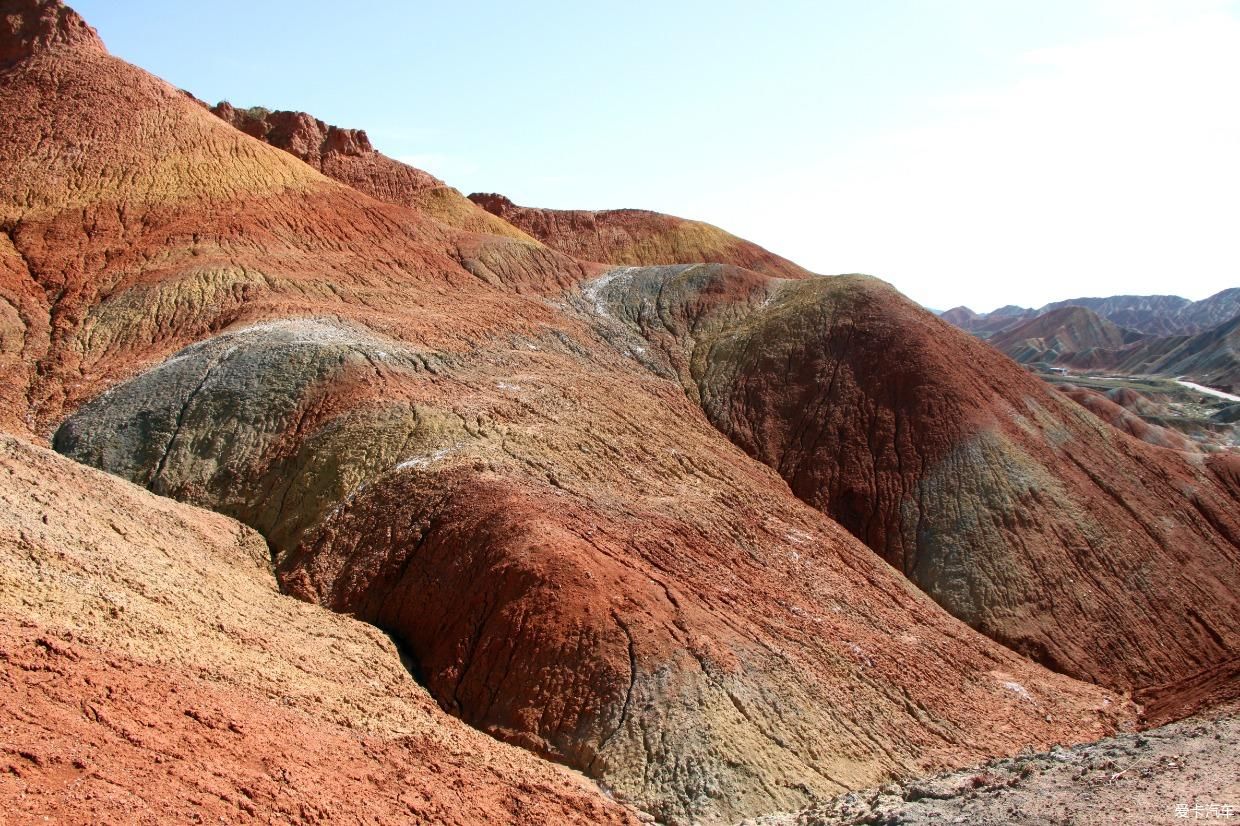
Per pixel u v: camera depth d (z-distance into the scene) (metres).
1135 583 40.88
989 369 51.31
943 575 39.53
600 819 19.30
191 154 56.00
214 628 21.09
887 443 45.72
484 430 33.78
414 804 15.84
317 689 20.59
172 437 34.72
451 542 28.11
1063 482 44.53
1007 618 37.94
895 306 53.41
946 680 30.62
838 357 51.09
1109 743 21.61
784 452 46.78
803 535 36.09
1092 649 37.59
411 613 27.17
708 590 28.88
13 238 47.44
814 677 26.81
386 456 32.19
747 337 54.84
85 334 42.47
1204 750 17.11
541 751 23.09
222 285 45.75
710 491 36.47
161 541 25.50
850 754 24.75
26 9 60.94
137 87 59.19
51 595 17.56
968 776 21.09
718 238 97.12
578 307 58.19
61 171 51.88
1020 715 30.25
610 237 94.25
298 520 30.91
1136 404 110.38
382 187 79.94
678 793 22.00
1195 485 49.75
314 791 14.52
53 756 12.05
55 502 23.16
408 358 39.12
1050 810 15.18
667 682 24.16
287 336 39.00
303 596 27.78
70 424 36.19
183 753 13.73
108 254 47.66
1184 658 38.50
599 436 37.22
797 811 22.19
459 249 60.09
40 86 56.66
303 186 58.00
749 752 23.20
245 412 35.22
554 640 24.89
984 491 42.50
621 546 29.19
